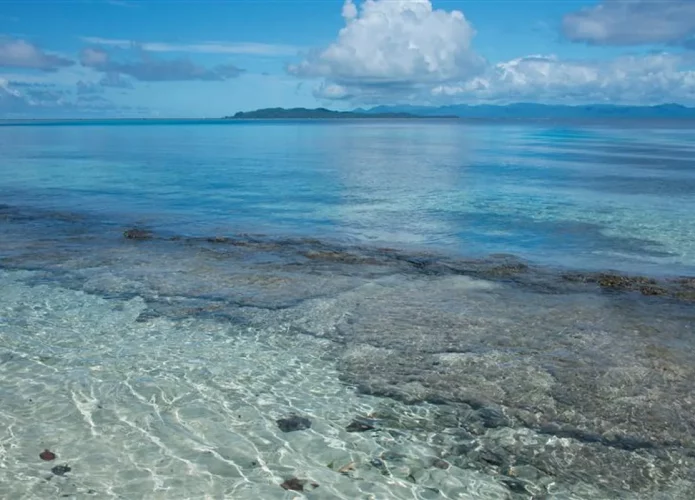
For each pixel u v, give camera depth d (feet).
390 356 32.04
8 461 22.49
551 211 74.74
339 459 23.29
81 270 46.78
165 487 21.33
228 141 244.22
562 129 469.57
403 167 130.52
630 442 24.36
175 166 130.31
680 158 156.76
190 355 32.14
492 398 27.68
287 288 42.98
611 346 33.24
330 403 27.37
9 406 26.45
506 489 21.65
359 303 39.96
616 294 42.50
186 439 24.36
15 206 75.97
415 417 26.25
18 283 43.42
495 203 80.84
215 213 73.00
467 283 44.68
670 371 30.25
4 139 246.68
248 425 25.49
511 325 36.24
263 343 33.73
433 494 21.31
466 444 24.30
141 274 45.88
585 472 22.58
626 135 334.85
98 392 27.96
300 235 61.00
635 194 88.22
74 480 21.53
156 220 68.08
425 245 57.00
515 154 175.01
